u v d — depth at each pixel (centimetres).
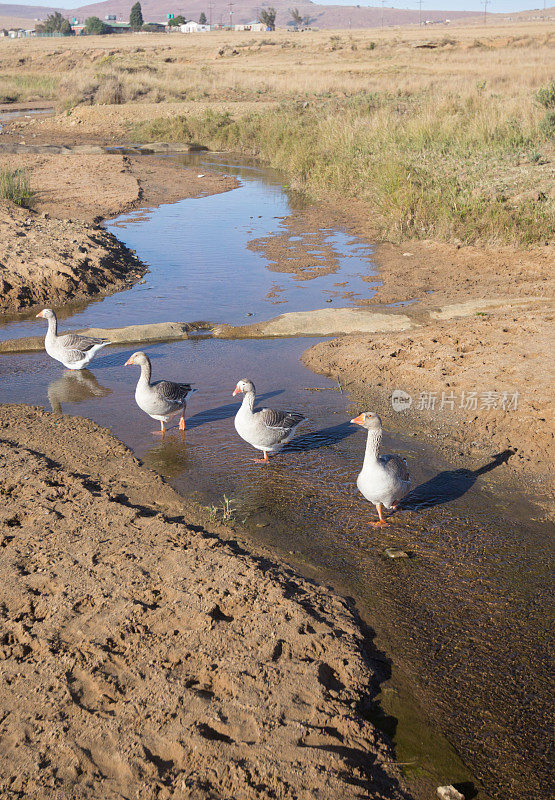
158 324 1373
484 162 2348
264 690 486
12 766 427
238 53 8994
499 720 490
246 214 2448
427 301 1491
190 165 3453
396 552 685
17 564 633
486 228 1923
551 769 453
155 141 4172
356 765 435
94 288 1641
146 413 1030
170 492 805
